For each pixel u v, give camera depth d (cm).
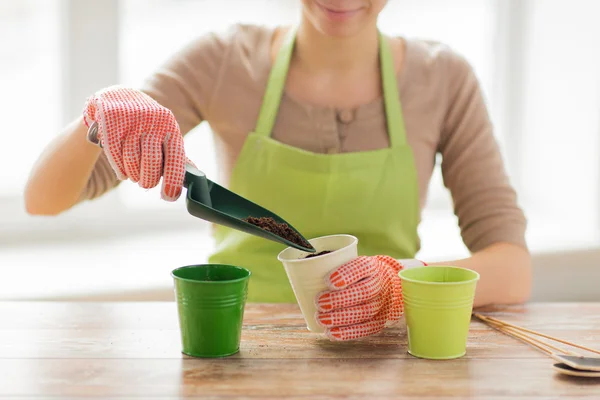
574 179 270
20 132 246
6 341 110
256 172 157
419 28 277
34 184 144
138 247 248
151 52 257
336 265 108
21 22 242
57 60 246
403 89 162
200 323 103
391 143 158
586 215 265
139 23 255
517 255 146
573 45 266
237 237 157
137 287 207
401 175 157
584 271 243
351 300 107
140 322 121
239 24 170
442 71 165
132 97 117
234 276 109
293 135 158
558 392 93
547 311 133
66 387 93
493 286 137
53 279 212
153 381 95
